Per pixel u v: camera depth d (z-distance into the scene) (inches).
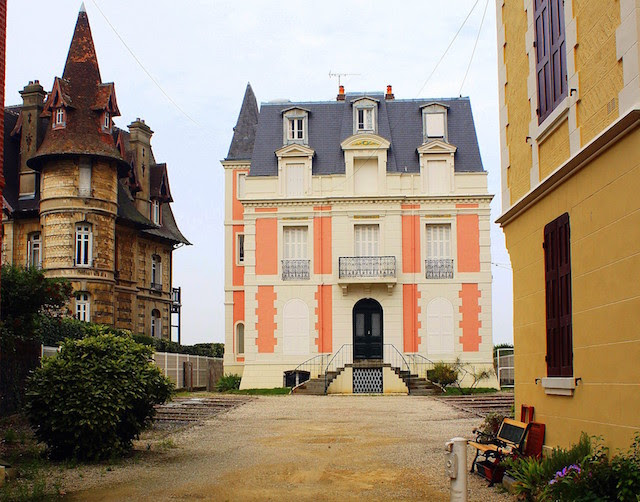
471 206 1359.5
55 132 1460.4
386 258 1343.5
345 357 1331.2
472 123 1424.7
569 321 426.3
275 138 1430.9
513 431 490.0
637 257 344.8
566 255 433.7
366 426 743.7
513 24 546.9
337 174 1374.3
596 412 386.9
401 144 1412.4
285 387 1326.3
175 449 596.1
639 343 341.7
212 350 1764.3
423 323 1338.6
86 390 526.6
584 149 390.6
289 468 500.1
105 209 1473.9
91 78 1508.4
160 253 1800.0
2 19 499.8
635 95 348.2
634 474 317.1
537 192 474.6
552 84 462.9
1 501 398.3
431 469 490.9
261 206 1376.7
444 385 1258.0
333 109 1456.7
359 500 403.2
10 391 709.9
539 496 359.9
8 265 724.0
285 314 1350.9
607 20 379.9
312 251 1360.7
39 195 1518.2
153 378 561.9
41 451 555.8
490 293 1341.0
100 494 421.1
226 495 417.1
